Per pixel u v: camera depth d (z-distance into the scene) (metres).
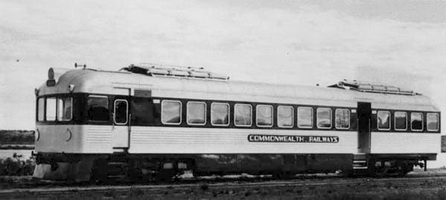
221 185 24.98
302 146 30.62
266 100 29.56
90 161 24.69
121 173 25.59
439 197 20.31
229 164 28.28
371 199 19.81
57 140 25.22
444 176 34.50
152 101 26.20
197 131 27.31
